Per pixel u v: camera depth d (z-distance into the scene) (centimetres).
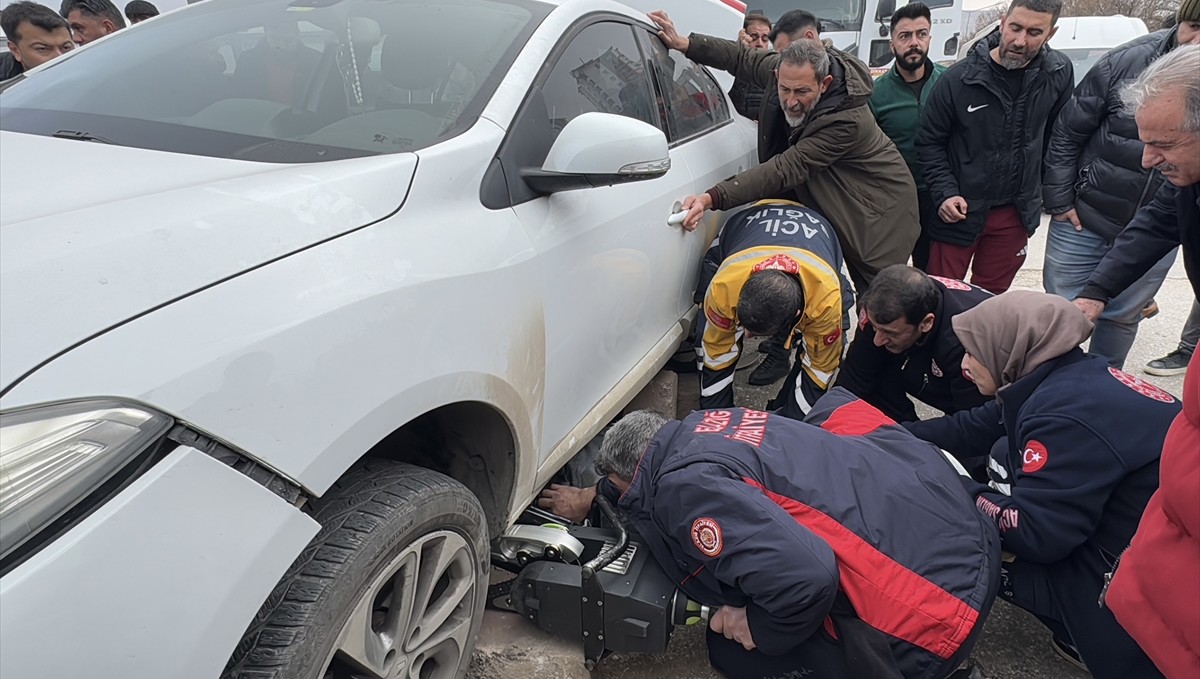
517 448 166
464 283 141
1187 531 119
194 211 110
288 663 110
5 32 335
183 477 94
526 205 167
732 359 258
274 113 160
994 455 210
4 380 84
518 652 176
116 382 90
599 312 200
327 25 186
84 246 98
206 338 99
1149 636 131
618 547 181
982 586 158
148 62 177
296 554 107
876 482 165
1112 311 316
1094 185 299
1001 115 325
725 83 374
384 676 129
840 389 212
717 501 155
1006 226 352
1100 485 163
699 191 271
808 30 407
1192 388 116
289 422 106
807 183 314
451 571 151
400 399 125
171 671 91
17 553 80
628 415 193
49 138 137
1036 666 198
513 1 201
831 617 161
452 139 154
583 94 201
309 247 118
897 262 318
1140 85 177
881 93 386
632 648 174
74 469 85
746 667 176
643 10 355
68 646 82
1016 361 183
